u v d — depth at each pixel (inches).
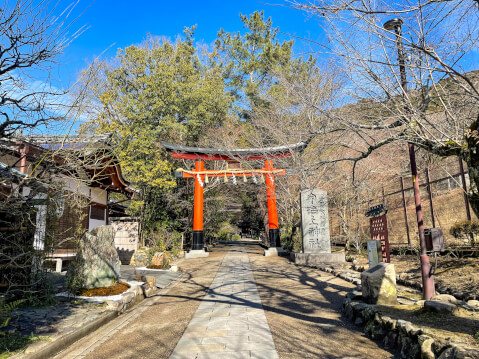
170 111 801.6
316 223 543.2
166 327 214.5
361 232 618.2
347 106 243.8
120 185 465.4
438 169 464.4
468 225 320.2
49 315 213.0
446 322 155.9
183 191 898.7
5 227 226.1
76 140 243.9
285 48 960.3
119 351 173.6
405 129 191.3
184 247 919.7
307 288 323.6
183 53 971.3
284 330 197.5
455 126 162.4
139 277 367.9
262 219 1123.9
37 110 187.8
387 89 183.5
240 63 1097.4
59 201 261.7
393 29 186.9
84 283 281.3
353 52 180.9
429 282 210.8
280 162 708.0
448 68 132.4
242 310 249.6
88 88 206.7
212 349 169.0
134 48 778.2
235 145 980.6
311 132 246.1
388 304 206.2
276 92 786.8
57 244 267.7
